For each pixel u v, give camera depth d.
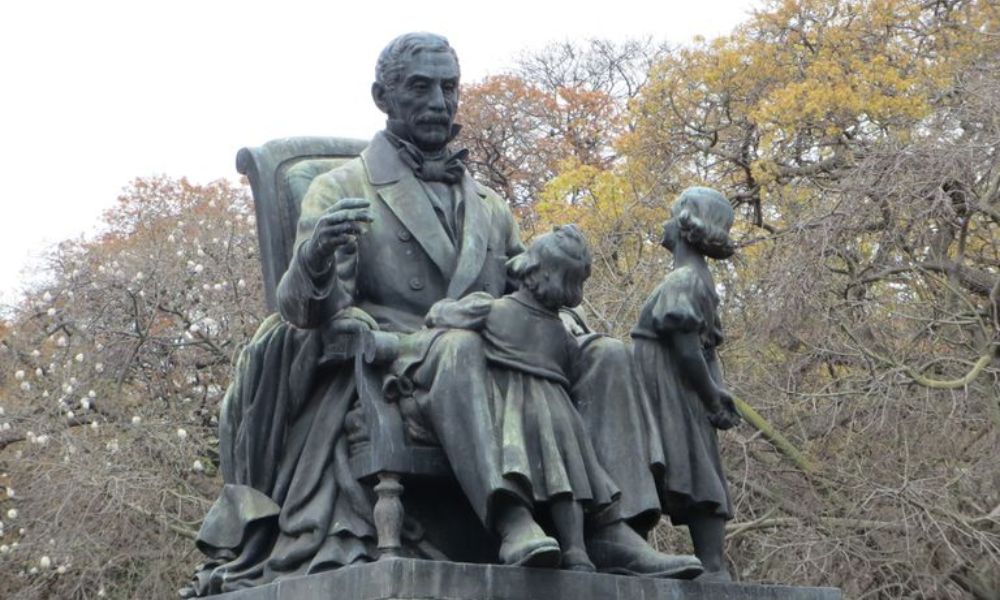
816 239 15.30
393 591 5.05
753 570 14.94
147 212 25.66
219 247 19.70
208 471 17.81
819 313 15.16
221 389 18.20
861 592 14.75
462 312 5.62
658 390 5.82
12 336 18.97
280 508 5.94
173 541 16.27
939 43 20.17
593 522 5.70
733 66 19.94
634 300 15.32
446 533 5.77
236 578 5.83
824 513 14.85
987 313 15.12
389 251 6.18
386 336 5.64
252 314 18.75
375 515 5.52
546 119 27.25
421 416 5.56
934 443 14.58
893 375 14.35
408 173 6.30
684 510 5.90
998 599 14.55
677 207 5.91
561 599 5.27
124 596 16.45
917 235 15.70
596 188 18.09
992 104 15.77
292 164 6.54
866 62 19.89
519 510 5.37
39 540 15.98
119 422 17.38
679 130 20.16
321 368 5.91
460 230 6.32
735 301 15.94
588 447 5.58
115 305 19.38
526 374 5.57
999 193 15.93
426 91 6.33
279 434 5.98
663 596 5.47
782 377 15.33
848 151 18.61
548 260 5.65
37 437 16.69
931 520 13.71
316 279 5.68
